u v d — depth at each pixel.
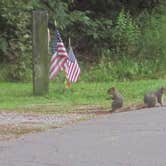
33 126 13.57
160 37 28.06
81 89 21.83
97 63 27.95
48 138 11.80
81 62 27.97
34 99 19.50
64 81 23.09
